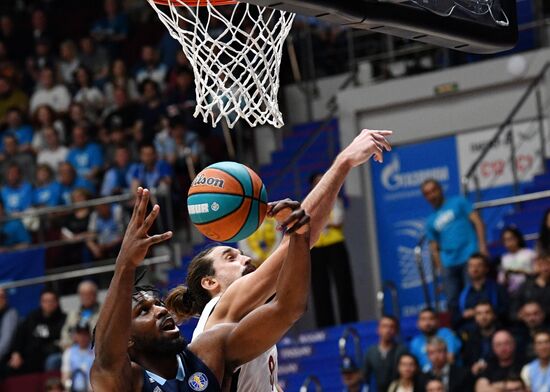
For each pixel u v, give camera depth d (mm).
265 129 16109
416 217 15086
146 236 4027
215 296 5035
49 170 15211
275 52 5426
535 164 14508
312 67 16125
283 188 15359
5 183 15727
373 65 16062
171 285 13867
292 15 5496
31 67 17516
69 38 18281
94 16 18359
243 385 4578
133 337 4320
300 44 16141
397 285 15102
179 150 14742
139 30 17500
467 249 11852
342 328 12562
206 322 4676
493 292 10836
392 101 15250
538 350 9602
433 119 15086
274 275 4617
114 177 14680
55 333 12867
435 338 10234
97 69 17359
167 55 16328
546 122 14461
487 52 5215
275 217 4266
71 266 14125
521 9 15383
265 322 4258
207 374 4320
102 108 16484
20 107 17172
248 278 4672
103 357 4051
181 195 14508
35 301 13805
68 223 14375
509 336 9859
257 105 5289
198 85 5277
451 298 11875
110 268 13609
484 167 14797
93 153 15484
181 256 14320
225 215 4438
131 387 4195
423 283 12125
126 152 14836
